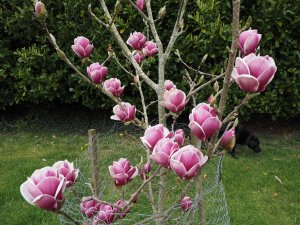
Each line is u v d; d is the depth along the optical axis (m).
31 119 5.51
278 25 4.47
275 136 5.15
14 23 4.91
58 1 4.77
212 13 4.48
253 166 4.18
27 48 5.14
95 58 4.65
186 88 4.71
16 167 4.12
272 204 3.47
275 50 4.67
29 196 0.94
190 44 4.59
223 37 4.40
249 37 1.09
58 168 1.16
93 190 1.67
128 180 1.34
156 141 1.11
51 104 5.57
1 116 5.60
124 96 4.99
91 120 5.45
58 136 5.13
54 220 3.13
